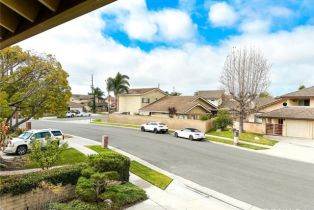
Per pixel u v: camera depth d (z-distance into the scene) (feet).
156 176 53.78
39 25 9.15
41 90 69.41
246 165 66.85
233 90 128.26
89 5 7.61
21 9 8.82
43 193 36.96
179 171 59.11
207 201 41.63
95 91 292.61
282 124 131.54
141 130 132.87
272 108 154.10
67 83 78.48
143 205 39.11
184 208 38.47
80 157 67.56
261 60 127.65
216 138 111.14
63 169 41.11
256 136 118.93
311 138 123.24
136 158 70.79
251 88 125.90
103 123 171.01
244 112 126.93
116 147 85.46
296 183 52.70
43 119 209.15
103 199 38.55
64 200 39.68
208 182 51.70
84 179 38.45
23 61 65.77
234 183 51.52
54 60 72.74
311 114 124.77
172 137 112.47
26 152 72.38
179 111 154.20
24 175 38.17
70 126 150.00
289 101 148.25
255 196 44.57
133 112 209.26
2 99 53.98
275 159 76.23
